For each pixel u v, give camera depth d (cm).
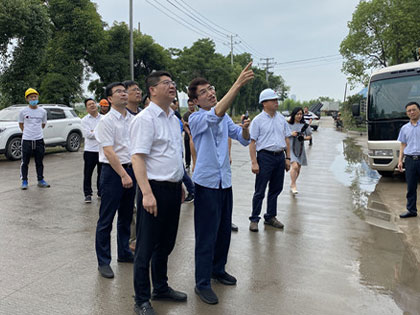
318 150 1542
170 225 309
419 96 826
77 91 2303
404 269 393
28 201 666
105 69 2456
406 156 576
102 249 378
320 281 365
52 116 1293
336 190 787
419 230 520
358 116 1005
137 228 301
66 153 1337
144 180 282
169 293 326
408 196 580
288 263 408
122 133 391
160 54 3075
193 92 333
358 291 345
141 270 295
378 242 473
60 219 564
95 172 991
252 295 337
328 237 493
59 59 2195
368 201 690
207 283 331
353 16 2533
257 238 488
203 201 327
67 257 419
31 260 409
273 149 508
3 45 1560
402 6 2333
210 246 329
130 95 425
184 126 636
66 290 342
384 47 2492
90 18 2230
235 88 281
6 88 1645
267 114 512
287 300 328
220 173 329
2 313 300
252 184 848
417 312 309
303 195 739
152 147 290
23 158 758
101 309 310
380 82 871
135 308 303
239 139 372
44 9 1636
